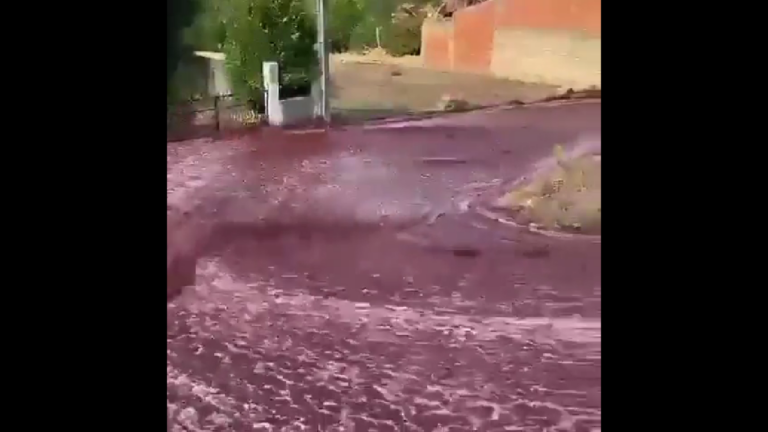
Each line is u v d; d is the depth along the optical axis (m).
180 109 24.91
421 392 22.77
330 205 23.58
